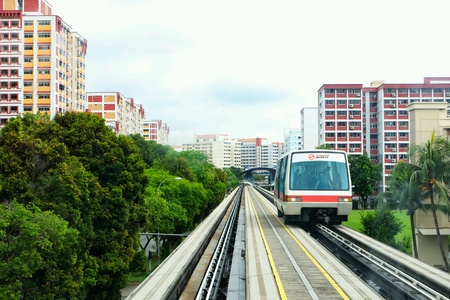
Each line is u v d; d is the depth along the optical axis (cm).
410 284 1370
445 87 10731
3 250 1888
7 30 8756
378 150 11181
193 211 6000
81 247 2602
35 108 8769
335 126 10931
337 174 2711
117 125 12694
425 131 3997
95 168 3109
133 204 3425
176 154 8975
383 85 10806
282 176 3030
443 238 3966
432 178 3180
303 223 3231
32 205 2280
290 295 1241
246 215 4072
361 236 2400
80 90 10162
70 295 2312
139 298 1267
